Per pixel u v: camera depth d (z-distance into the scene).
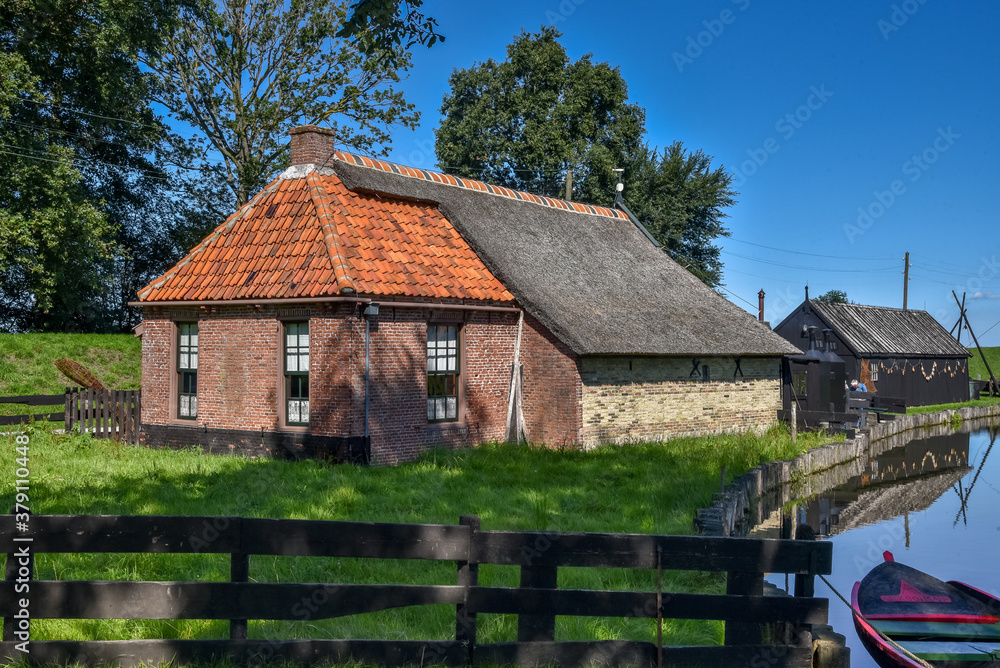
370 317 16.86
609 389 20.45
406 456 17.53
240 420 18.03
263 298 17.27
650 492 13.59
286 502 11.81
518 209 24.48
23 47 26.52
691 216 46.34
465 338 19.17
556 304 20.41
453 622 7.28
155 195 38.38
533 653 6.07
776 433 24.44
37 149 26.73
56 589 5.82
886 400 39.03
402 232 19.47
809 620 6.11
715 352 23.36
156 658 5.91
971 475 25.80
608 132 44.66
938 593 9.52
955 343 52.44
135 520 5.88
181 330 19.45
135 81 31.14
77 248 28.00
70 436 18.02
